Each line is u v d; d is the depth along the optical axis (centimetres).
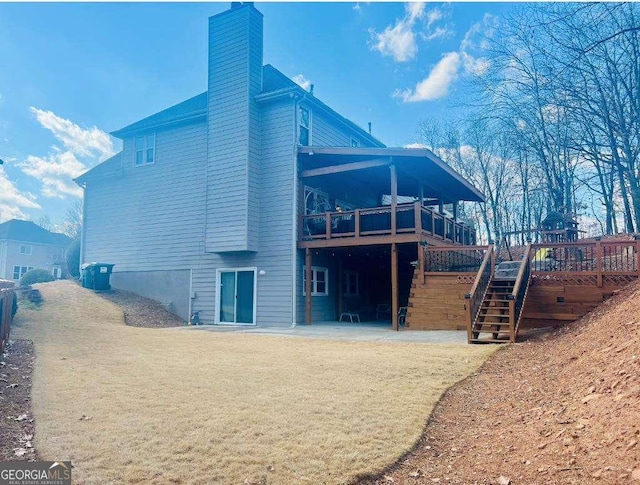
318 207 1734
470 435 451
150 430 427
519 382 596
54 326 1123
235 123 1576
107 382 592
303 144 1623
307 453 392
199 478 344
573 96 1686
